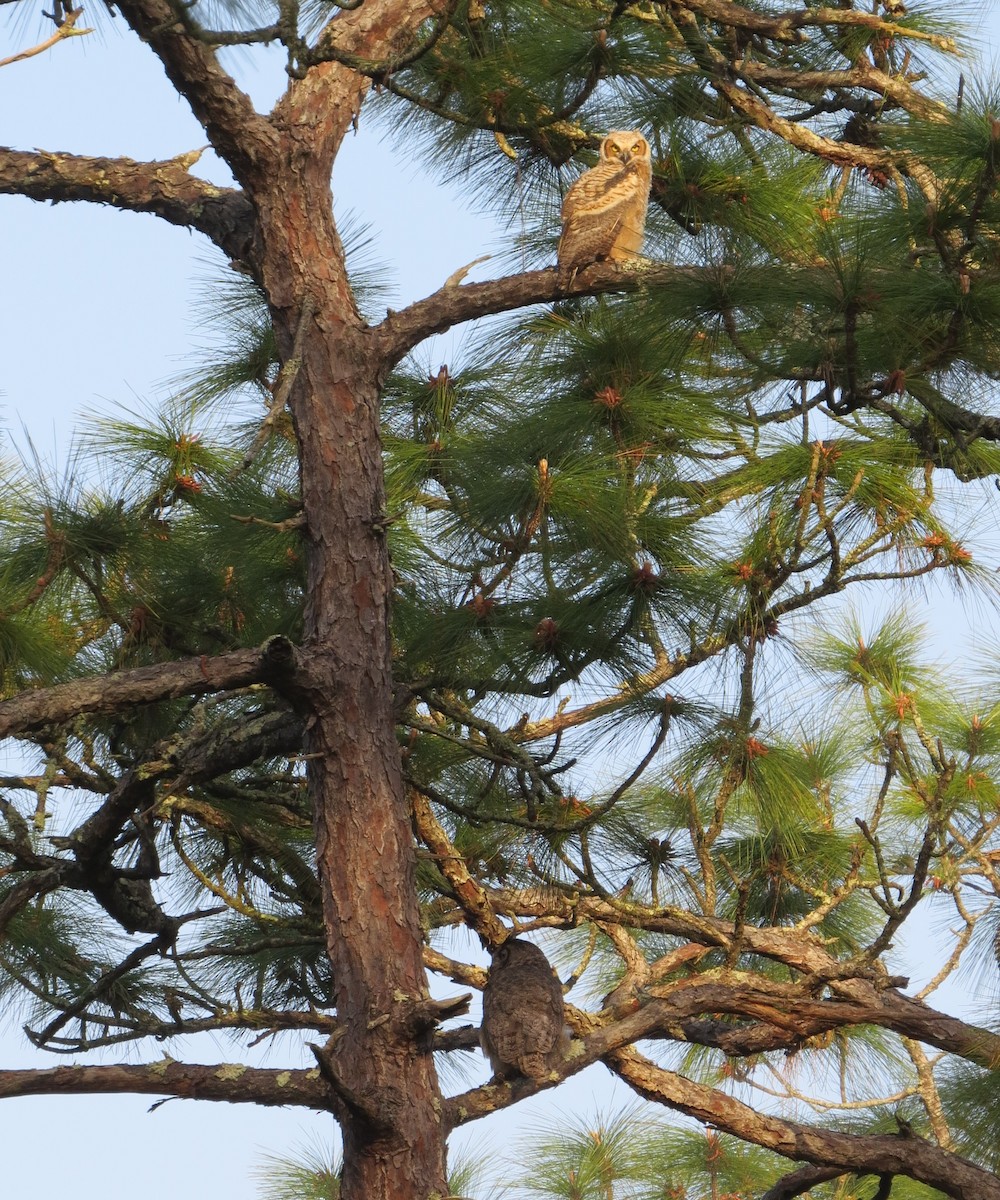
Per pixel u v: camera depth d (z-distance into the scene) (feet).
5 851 35.06
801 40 38.99
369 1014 30.78
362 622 33.32
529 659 33.63
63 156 39.11
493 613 34.09
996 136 29.17
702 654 35.14
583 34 38.32
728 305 32.27
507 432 34.76
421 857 39.50
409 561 37.55
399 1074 30.48
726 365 39.01
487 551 35.68
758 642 35.17
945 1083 39.11
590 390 36.11
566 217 37.70
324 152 36.81
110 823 34.32
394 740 33.47
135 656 39.29
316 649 32.76
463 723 36.09
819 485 34.78
